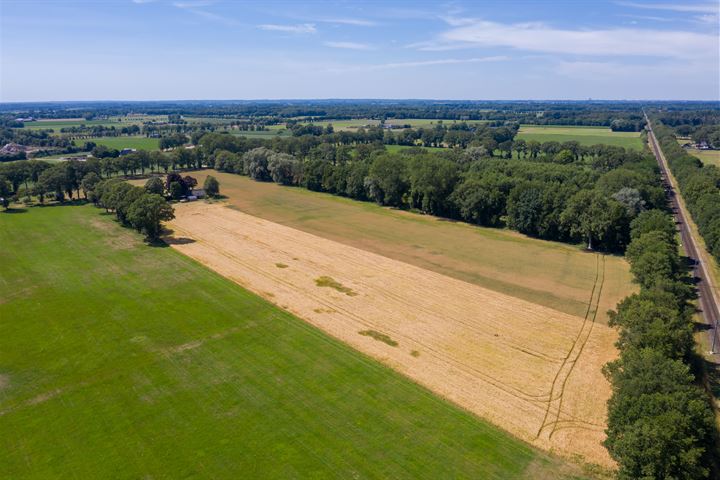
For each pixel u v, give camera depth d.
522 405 46.28
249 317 64.62
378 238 105.44
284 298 71.12
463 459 38.97
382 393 47.88
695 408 36.19
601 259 92.31
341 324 62.94
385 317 65.25
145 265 85.25
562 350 56.94
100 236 103.81
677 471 33.72
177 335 59.47
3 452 39.59
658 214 92.06
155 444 40.50
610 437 38.25
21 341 57.91
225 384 49.28
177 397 47.06
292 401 46.47
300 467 37.94
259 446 40.28
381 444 40.62
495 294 74.06
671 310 50.06
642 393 38.41
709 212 102.62
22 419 43.81
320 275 81.25
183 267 84.19
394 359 54.41
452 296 73.00
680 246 101.75
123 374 51.03
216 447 40.16
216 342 57.78
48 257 89.25
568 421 43.97
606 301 71.88
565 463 38.72
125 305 68.12
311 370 51.91
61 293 72.31
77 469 37.72
